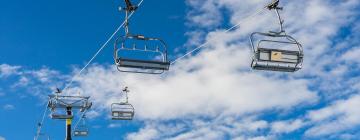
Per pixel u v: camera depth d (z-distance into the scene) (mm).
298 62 14227
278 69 14289
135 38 15172
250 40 14180
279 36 14234
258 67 14211
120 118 23906
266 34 14203
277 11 14312
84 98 25578
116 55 15031
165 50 15266
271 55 14148
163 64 15227
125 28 15141
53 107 25500
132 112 24109
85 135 28281
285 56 14188
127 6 15164
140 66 15109
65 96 25469
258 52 14102
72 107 25453
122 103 24031
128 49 15133
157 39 15195
